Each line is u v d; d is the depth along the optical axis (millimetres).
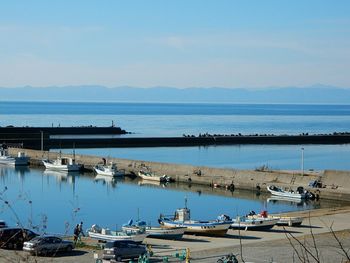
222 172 88125
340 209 63625
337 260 34875
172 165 93438
